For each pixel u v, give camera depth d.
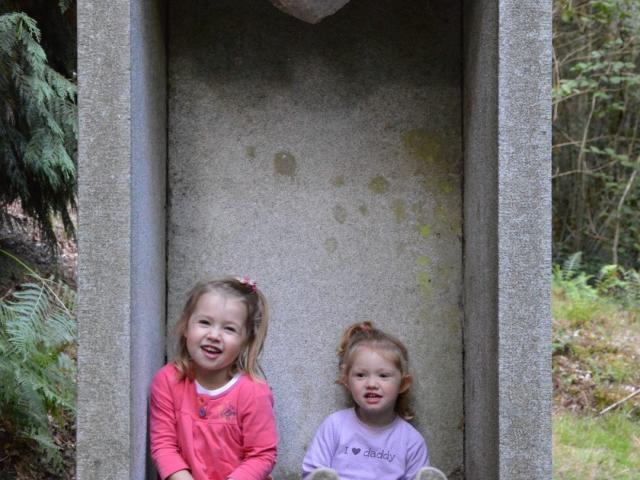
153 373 2.10
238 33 2.35
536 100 1.75
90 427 1.72
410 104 2.36
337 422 2.24
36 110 3.02
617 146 7.34
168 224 2.33
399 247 2.36
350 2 2.35
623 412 3.92
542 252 1.75
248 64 2.35
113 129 1.70
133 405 1.77
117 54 1.70
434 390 2.35
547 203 1.75
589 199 7.39
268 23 2.35
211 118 2.35
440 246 2.36
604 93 6.67
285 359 2.35
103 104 1.70
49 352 2.81
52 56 3.42
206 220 2.34
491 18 1.85
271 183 2.35
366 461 2.20
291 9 1.98
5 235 3.77
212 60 2.35
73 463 2.94
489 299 1.88
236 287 2.09
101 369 1.71
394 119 2.36
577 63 6.85
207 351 2.02
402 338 2.36
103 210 1.71
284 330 2.35
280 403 2.35
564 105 7.37
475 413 2.11
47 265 3.60
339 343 2.35
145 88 1.92
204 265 2.34
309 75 2.35
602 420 3.87
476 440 2.09
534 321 1.75
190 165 2.34
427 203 2.36
